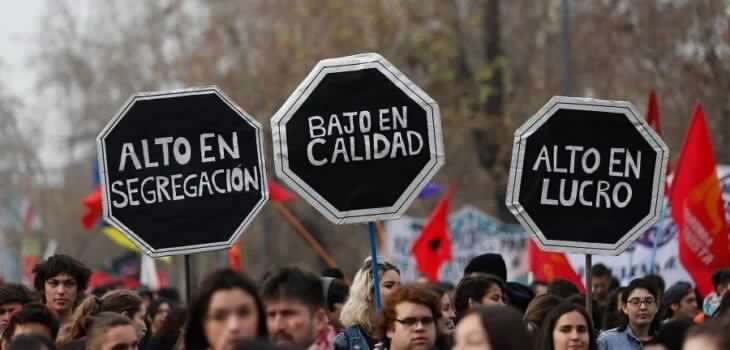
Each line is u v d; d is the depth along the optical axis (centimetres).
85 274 2780
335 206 2278
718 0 5575
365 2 7412
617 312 2886
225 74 8194
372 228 2294
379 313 2209
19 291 2712
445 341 2278
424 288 2103
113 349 2111
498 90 7269
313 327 1834
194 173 2350
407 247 4616
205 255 9938
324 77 2289
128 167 2344
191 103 2355
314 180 2278
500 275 2823
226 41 8388
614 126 2386
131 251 5391
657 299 2755
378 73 2294
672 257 3494
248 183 2353
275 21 8125
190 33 10212
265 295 1823
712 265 3048
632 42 6144
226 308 1662
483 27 7344
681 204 3077
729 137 5534
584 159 2383
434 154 2291
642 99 6191
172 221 2345
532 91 7425
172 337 2538
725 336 1394
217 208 2350
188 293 2342
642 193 2394
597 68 6309
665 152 2394
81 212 13562
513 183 2375
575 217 2380
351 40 7419
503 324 1544
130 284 4822
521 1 7694
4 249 13425
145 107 2350
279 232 10062
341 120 2286
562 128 2378
